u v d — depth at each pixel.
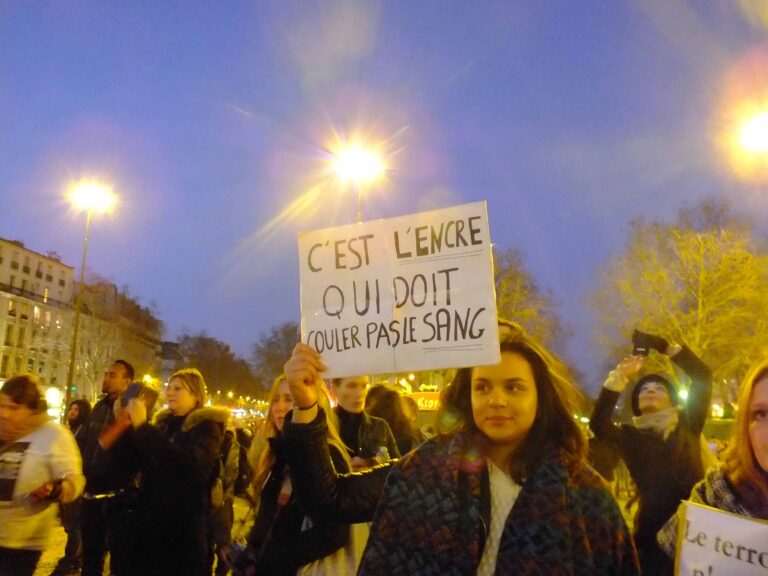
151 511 4.72
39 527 4.25
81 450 7.98
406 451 6.24
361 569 2.31
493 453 2.36
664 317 30.75
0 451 4.29
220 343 100.12
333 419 3.64
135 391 4.82
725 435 20.72
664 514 4.09
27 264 79.94
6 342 70.69
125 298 83.00
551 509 2.17
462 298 2.62
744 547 2.21
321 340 2.86
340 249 2.90
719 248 29.83
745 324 30.05
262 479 3.67
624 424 4.66
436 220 2.74
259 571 3.38
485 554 2.22
